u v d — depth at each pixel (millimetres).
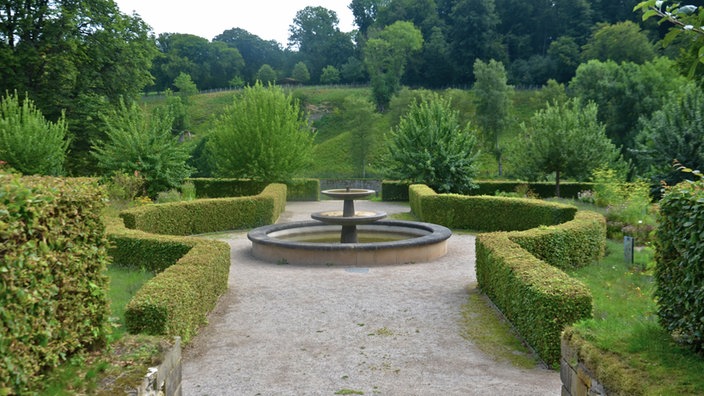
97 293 4465
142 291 6113
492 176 46969
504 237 9477
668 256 4602
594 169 23266
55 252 3963
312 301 8766
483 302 8641
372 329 7293
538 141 24500
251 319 7781
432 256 12539
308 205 27875
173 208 15633
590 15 84375
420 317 7840
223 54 107375
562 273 6727
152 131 22875
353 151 53906
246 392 5203
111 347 4473
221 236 16500
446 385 5332
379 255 11820
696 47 2928
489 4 86000
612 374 3623
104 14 27484
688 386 3312
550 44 86312
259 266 11805
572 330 4652
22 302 3371
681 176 19656
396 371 5758
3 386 3129
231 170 27594
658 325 4859
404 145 26766
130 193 19953
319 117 73812
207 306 7809
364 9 116500
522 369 5781
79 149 27234
